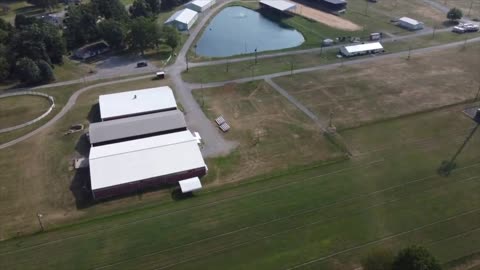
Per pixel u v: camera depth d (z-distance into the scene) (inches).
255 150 3900.1
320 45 6259.8
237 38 6845.5
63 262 2753.4
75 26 6058.1
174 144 3718.0
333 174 3582.7
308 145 3969.0
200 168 3533.5
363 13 7642.7
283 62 5708.7
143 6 7017.7
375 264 2586.1
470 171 3612.2
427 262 2352.4
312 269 2709.2
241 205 3235.7
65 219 3117.6
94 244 2891.2
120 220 3100.4
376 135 4109.3
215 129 4215.1
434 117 4397.1
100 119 4384.8
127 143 3779.5
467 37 6501.0
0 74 5078.7
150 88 4896.7
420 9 7854.3
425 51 6013.8
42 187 3430.1
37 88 5004.9
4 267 2711.6
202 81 5182.1
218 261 2770.7
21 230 3009.4
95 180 3326.8
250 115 4458.7
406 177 3543.3
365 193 3363.7
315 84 5078.7
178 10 7869.1
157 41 5949.8
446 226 3051.2
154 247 2866.6
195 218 3115.2
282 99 4753.9
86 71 5447.8
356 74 5334.6
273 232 2992.1
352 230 3011.8
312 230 3009.4
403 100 4717.0
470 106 4601.4
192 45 6358.3
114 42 5944.9
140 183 3398.1
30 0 7696.9
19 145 3966.5
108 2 6653.5
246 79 5221.5
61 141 4020.7
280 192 3376.0
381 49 5984.3
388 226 3048.7
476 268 2719.0
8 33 5787.4
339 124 4279.0
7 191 3376.0
